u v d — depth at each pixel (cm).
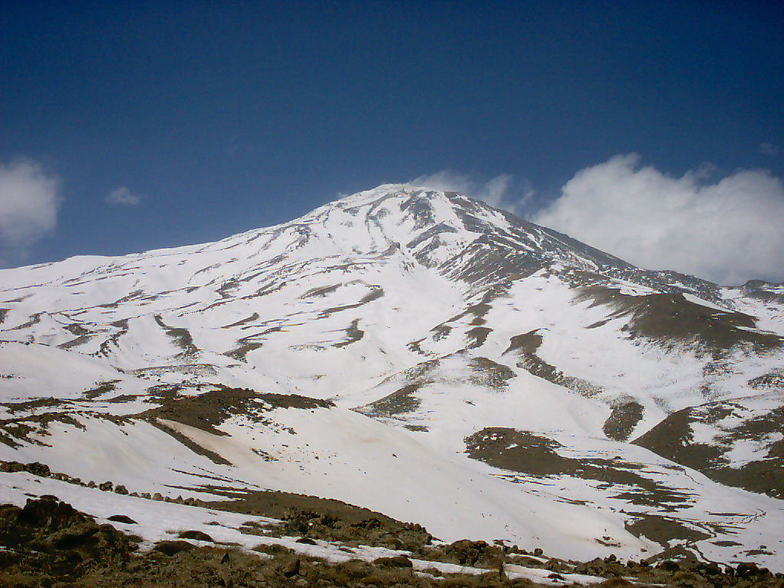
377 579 1919
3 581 1553
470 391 15275
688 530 6969
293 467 5606
